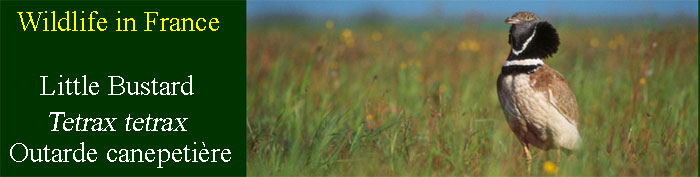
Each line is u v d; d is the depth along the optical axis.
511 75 9.64
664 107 11.79
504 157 9.77
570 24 16.91
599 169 9.43
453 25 21.41
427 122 10.60
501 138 10.55
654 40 13.62
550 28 9.62
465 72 14.89
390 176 9.33
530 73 9.55
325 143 9.73
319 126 10.03
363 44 17.94
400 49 17.77
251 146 10.08
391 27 21.91
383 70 15.12
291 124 10.53
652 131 10.70
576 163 9.49
